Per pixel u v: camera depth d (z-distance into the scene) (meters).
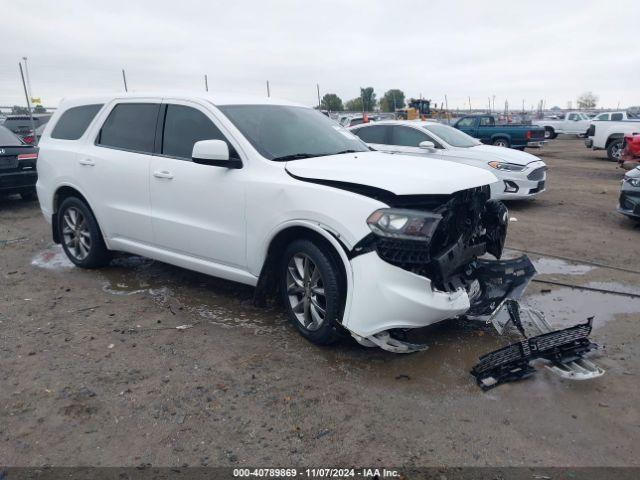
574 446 3.08
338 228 3.79
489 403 3.49
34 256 6.83
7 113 21.70
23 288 5.59
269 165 4.37
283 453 3.01
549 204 10.68
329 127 5.38
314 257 4.01
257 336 4.42
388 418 3.33
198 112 4.92
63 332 4.51
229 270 4.69
